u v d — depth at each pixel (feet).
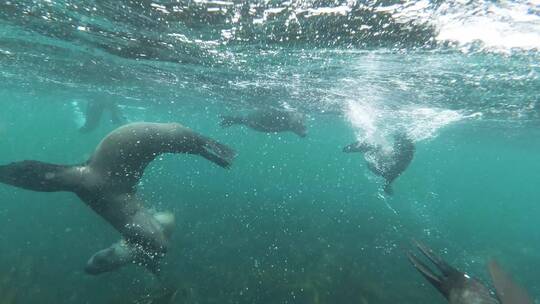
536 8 14.02
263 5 15.43
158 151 15.72
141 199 16.12
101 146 15.16
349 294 29.19
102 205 14.66
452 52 20.74
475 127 64.95
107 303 25.05
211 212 50.90
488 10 14.62
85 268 14.37
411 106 43.62
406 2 14.40
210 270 30.99
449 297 8.47
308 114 62.18
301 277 30.99
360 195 83.51
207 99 57.41
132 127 15.43
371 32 18.12
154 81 43.42
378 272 34.94
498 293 7.01
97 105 67.31
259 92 43.06
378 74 28.35
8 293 26.94
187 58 28.45
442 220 69.62
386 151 29.50
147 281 27.96
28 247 36.24
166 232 15.83
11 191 60.85
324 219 53.16
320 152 221.46
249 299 26.66
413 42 19.35
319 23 17.21
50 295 26.81
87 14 18.94
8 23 22.65
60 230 41.63
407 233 50.80
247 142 166.20
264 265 33.09
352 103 45.44
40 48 29.84
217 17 17.30
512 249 53.16
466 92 33.45
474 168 258.37
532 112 43.04
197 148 16.28
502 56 20.97
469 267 40.09
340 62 25.09
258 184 88.53
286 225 47.44
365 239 45.47
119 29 21.34
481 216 89.51
